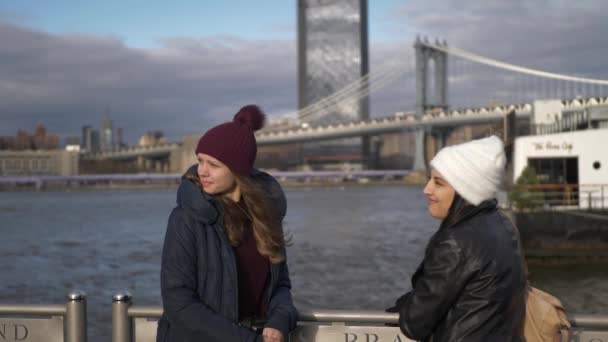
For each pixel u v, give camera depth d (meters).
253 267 2.51
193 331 2.34
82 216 72.56
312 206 82.69
